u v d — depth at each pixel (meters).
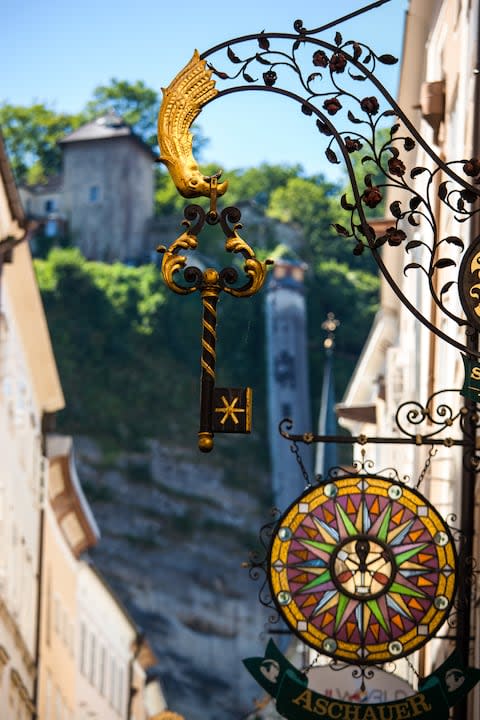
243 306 158.25
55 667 40.91
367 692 13.21
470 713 14.68
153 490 153.25
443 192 8.45
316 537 10.66
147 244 168.12
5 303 31.94
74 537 44.28
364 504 10.69
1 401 30.75
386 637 10.57
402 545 10.66
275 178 179.00
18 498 34.09
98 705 49.12
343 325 162.62
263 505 153.25
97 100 181.75
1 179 29.42
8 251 30.42
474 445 10.11
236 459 154.88
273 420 155.00
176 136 8.52
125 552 150.12
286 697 10.70
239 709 142.62
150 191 171.62
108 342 160.12
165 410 157.75
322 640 10.58
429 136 23.22
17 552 34.03
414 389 25.02
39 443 38.66
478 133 16.12
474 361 8.54
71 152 170.25
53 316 160.00
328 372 97.69
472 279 8.40
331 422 97.56
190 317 161.88
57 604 41.38
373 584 10.63
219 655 145.12
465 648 12.41
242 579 148.88
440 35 22.20
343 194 8.45
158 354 160.62
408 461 25.09
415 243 8.39
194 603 147.62
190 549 150.38
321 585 10.62
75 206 168.88
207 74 8.65
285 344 156.00
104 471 153.62
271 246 166.75
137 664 55.53
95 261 166.50
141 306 161.75
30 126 179.12
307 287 163.12
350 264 169.25
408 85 25.91
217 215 8.37
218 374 156.00
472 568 10.80
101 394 157.38
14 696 33.72
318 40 8.66
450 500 18.75
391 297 33.62
